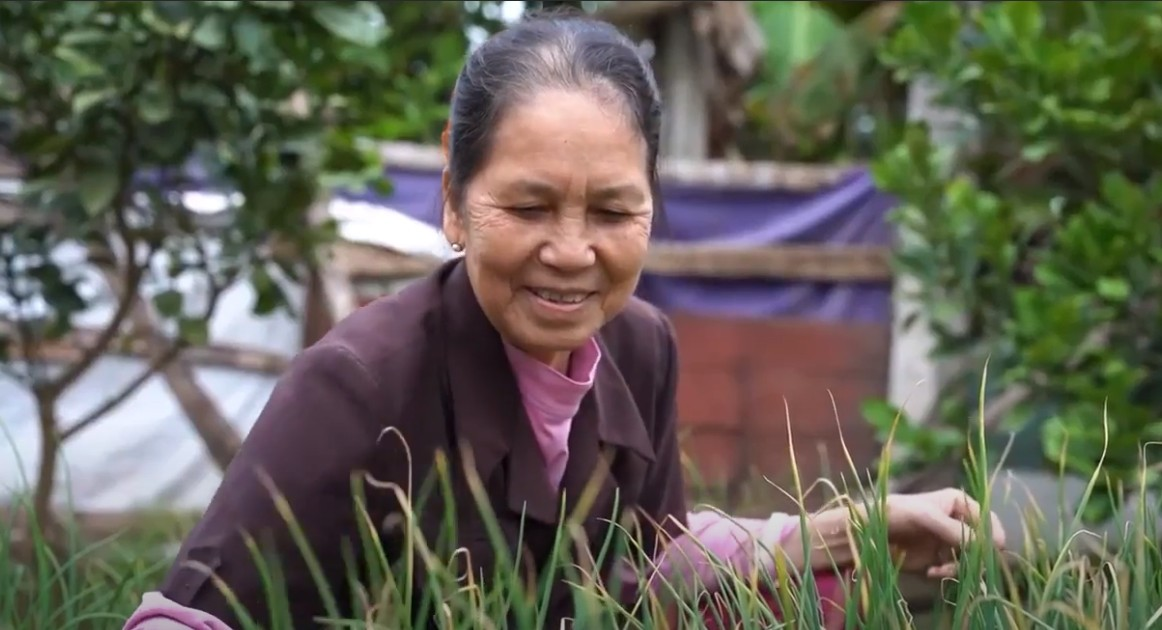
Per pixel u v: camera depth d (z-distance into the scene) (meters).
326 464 1.03
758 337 3.93
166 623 0.96
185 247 2.26
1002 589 1.06
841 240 3.55
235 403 4.16
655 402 1.29
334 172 2.38
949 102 2.37
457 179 1.04
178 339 2.29
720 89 4.51
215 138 2.06
